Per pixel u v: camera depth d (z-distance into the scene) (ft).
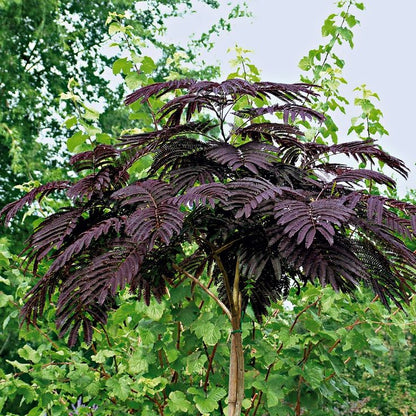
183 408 10.79
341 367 12.60
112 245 7.74
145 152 8.80
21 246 32.65
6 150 35.29
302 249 7.18
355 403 23.08
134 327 12.77
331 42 14.82
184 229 8.26
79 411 11.55
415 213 8.00
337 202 7.30
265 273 9.05
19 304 12.60
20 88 35.04
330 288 11.96
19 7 33.50
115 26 13.64
